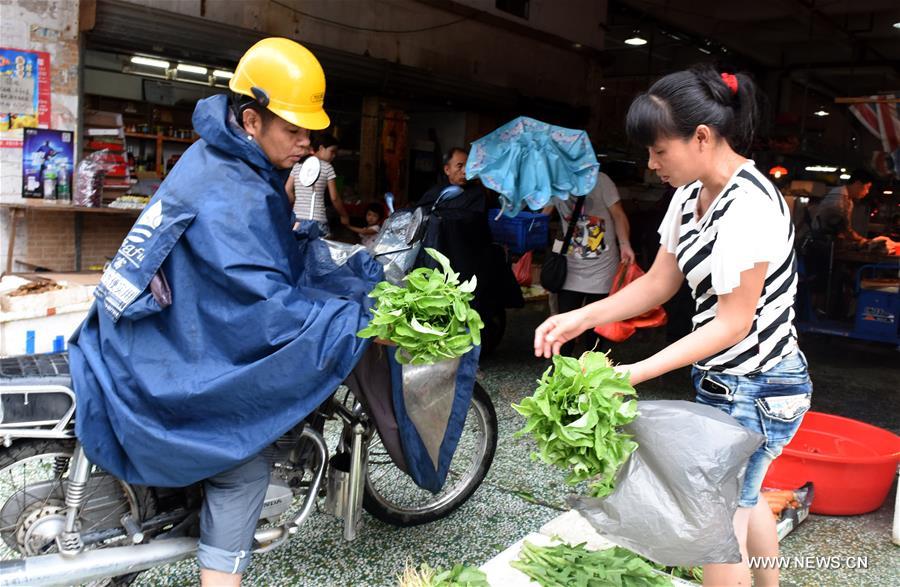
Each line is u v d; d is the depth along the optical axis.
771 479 3.43
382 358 2.48
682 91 1.82
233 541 2.06
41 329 4.25
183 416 1.93
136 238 1.95
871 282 7.92
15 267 6.67
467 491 3.17
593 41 13.28
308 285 2.39
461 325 2.03
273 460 2.24
